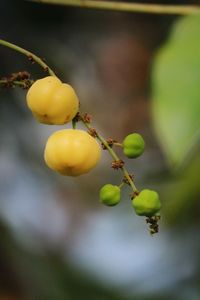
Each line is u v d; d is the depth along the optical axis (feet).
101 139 1.56
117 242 3.29
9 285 2.71
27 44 2.82
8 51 2.73
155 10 2.02
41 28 2.88
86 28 3.09
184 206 2.53
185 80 1.71
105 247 3.33
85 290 2.83
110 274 3.05
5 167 3.08
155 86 1.72
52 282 2.76
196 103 1.69
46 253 2.94
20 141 3.00
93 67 3.21
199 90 1.70
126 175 1.57
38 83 1.53
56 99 1.53
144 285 3.03
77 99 1.54
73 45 3.02
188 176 2.45
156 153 3.34
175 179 2.50
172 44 1.76
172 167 1.67
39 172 3.17
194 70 1.72
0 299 2.69
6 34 2.80
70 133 1.54
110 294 2.90
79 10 3.02
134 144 1.57
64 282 2.79
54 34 2.91
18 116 2.91
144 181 3.06
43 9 2.85
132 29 3.33
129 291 2.99
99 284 2.89
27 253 2.76
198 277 3.02
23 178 3.14
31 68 2.74
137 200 1.55
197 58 1.72
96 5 2.04
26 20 2.84
